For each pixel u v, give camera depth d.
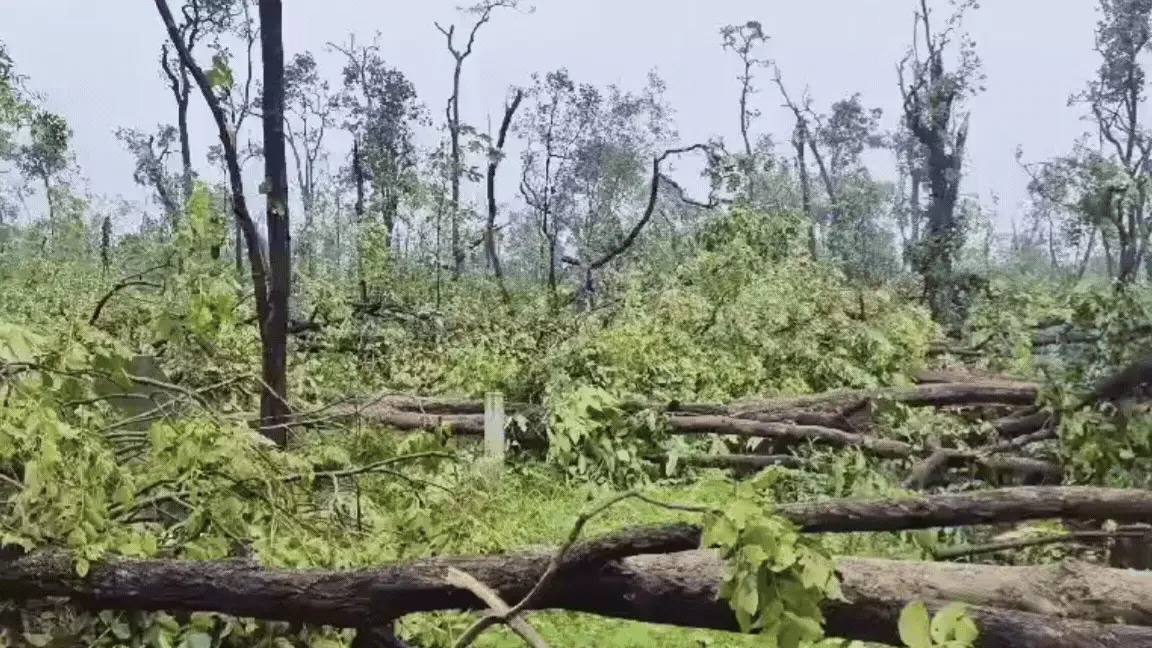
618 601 2.50
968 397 6.69
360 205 20.30
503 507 4.53
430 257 16.92
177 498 3.33
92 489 2.90
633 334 8.42
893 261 22.27
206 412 3.57
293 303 9.98
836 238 22.55
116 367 3.44
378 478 4.39
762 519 2.19
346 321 9.55
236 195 4.77
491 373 7.88
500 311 12.60
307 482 3.66
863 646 2.94
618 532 2.43
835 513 2.64
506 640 3.72
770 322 10.09
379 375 8.80
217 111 4.70
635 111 26.34
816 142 30.28
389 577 2.61
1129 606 2.50
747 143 28.48
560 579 2.51
